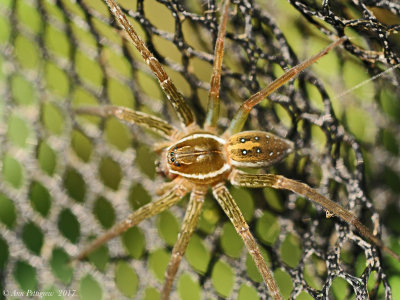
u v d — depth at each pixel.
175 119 0.18
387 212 0.17
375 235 0.16
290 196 0.17
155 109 0.18
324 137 0.17
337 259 0.16
